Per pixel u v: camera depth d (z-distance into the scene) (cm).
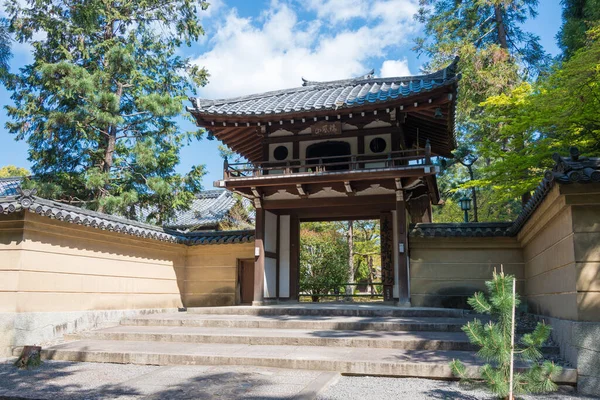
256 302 1116
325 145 1163
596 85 890
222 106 1210
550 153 1078
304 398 454
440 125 1165
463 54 1722
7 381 569
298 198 1171
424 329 780
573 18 1611
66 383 552
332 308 981
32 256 807
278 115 1082
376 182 1067
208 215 2095
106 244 1007
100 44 1565
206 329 845
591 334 534
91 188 1462
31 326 789
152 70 1741
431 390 504
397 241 1115
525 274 1034
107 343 768
